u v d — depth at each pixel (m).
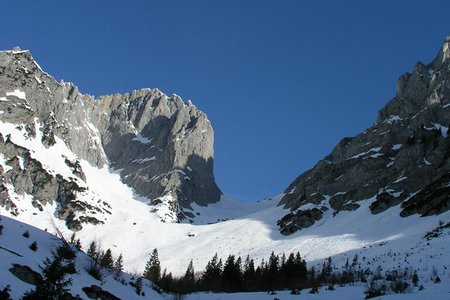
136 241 196.38
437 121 185.25
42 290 23.02
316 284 67.88
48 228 195.25
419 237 109.12
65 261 34.72
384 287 51.28
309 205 190.38
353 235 141.62
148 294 45.25
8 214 192.50
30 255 32.78
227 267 101.31
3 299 23.31
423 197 139.88
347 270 89.56
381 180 175.88
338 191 195.38
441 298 43.16
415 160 168.12
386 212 151.00
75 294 29.69
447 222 111.31
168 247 185.50
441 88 193.88
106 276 39.31
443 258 75.44
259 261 145.62
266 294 58.75
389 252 103.44
